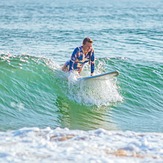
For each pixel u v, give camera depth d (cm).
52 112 2639
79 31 6091
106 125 2478
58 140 1812
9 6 10956
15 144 1736
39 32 5912
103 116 2659
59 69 2970
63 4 11919
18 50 4475
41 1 13612
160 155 1675
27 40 5172
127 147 1741
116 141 1825
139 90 3039
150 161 1597
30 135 1861
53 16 8200
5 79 2798
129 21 7575
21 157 1580
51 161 1542
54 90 2828
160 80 3164
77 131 1961
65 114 2628
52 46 4750
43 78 2877
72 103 2761
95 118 2609
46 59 3056
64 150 1670
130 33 6050
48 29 6250
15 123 2392
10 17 7925
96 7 10819
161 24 7219
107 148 1722
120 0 14650
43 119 2500
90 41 2819
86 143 1767
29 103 2697
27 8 10256
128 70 3228
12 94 2723
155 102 2944
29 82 2836
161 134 1969
